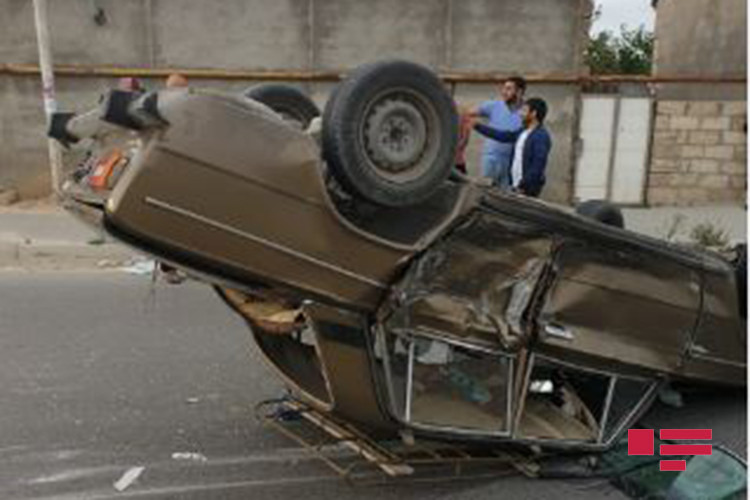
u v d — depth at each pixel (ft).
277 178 11.21
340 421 13.94
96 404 17.15
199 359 20.08
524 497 13.66
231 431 16.01
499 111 27.14
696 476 13.53
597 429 14.62
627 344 14.51
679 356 15.24
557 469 14.42
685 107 47.88
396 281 12.27
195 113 10.79
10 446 15.14
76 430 15.89
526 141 25.13
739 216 44.91
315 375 14.67
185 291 26.61
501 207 12.80
